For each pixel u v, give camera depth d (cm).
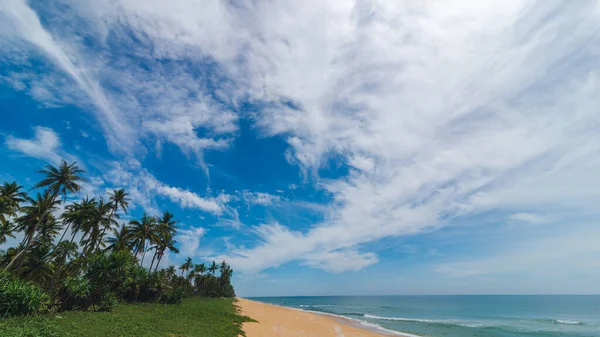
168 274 6381
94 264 2942
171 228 5688
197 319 2998
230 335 2433
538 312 10388
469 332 4778
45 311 2155
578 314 9612
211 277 9362
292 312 6775
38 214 3691
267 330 3191
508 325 5988
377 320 6681
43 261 3744
